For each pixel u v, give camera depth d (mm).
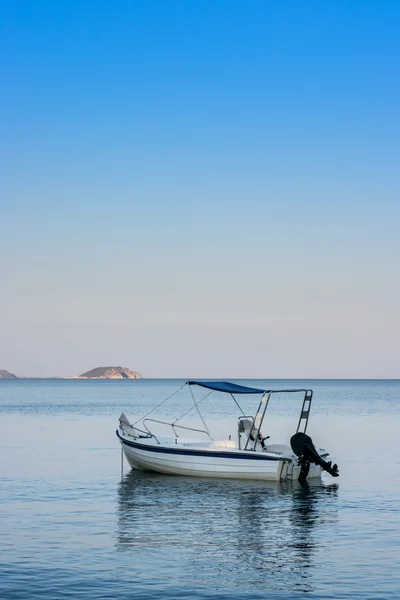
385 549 20969
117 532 22953
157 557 19938
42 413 94250
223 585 17531
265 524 24344
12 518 25109
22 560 19531
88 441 53969
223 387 34969
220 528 23641
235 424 70875
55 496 29688
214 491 30891
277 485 32500
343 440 56875
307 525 24250
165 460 35219
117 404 125688
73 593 16875
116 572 18500
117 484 32750
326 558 19953
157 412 97250
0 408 109000
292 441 32906
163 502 28391
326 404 134125
